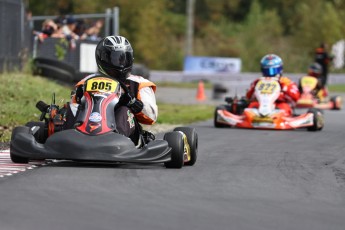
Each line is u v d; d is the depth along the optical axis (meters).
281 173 34.22
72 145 31.88
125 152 32.03
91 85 33.81
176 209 24.97
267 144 47.56
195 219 23.47
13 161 34.03
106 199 26.27
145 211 24.45
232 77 168.50
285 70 196.00
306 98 88.56
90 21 106.00
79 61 87.44
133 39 174.12
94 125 32.47
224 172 33.94
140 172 32.47
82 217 23.22
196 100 102.25
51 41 84.50
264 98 59.94
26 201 25.45
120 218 23.27
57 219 22.81
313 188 30.16
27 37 81.19
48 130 35.06
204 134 54.09
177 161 33.78
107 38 35.06
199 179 31.53
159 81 158.25
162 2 187.50
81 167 33.34
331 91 142.50
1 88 65.69
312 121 58.78
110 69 34.66
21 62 78.06
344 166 37.31
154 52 177.88
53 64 77.81
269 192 28.94
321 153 43.00
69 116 34.19
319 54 103.12
